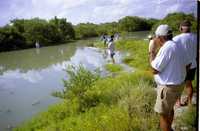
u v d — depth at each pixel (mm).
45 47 51750
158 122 5562
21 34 53656
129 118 5926
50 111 9633
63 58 28891
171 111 4426
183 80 4328
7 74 20672
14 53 42188
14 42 50938
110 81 11117
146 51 17438
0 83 16875
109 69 16406
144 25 84500
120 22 84188
